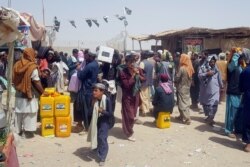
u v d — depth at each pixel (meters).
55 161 6.18
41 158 6.30
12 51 4.22
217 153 6.92
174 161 6.38
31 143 7.17
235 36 19.94
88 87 7.77
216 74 9.02
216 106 9.09
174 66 12.25
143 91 9.92
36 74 7.27
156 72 10.88
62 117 7.67
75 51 12.86
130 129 7.55
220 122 9.62
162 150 7.00
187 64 9.24
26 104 7.23
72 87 8.04
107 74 8.65
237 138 8.09
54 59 10.31
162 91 8.63
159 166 6.11
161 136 8.02
